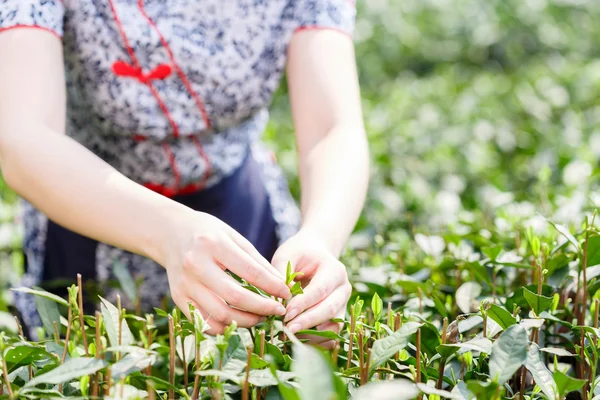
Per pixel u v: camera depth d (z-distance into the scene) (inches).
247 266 51.5
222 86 67.3
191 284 52.1
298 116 66.3
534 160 128.0
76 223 55.3
